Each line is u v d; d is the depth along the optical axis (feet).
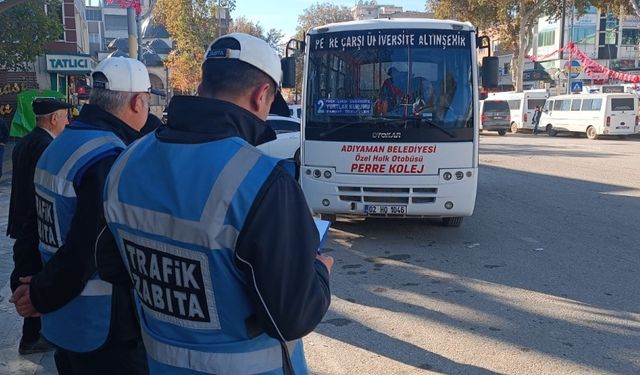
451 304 18.29
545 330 16.08
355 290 19.76
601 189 41.50
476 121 25.31
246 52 5.71
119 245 6.07
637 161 59.82
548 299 18.63
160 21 134.51
